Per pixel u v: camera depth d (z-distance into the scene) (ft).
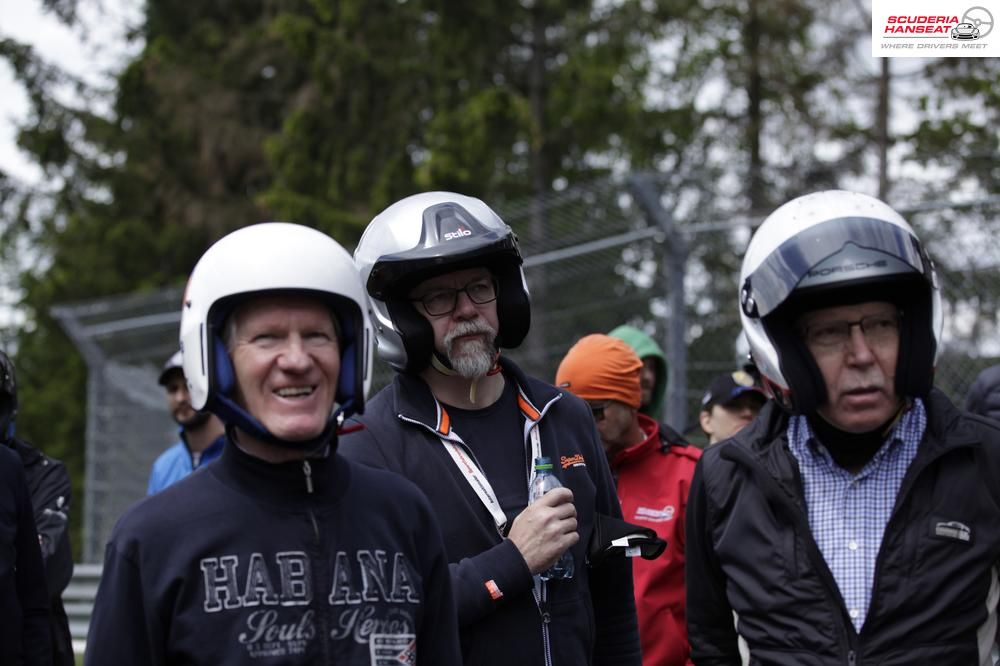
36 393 79.41
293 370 7.72
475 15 47.60
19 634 11.05
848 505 9.84
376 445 9.98
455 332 10.11
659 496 14.23
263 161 63.72
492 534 9.91
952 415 9.80
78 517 74.95
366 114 52.01
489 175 47.01
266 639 7.47
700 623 10.67
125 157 65.51
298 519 7.79
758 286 9.90
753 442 10.25
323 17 50.52
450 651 8.39
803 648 9.62
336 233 51.34
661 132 55.83
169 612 7.52
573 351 14.40
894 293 9.79
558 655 9.83
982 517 9.53
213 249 8.02
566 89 49.52
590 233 24.50
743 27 56.29
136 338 32.32
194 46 68.39
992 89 47.78
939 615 9.39
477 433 10.31
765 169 23.81
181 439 19.99
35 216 66.13
